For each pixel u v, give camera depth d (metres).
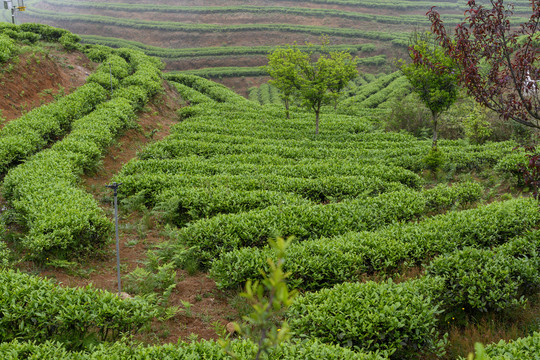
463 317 7.48
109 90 25.89
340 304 6.61
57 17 101.62
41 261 8.97
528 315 7.34
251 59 80.31
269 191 13.36
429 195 13.46
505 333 7.01
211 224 10.23
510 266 7.87
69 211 10.05
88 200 11.23
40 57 23.70
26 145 14.32
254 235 10.22
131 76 28.73
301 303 6.98
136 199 12.98
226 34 91.69
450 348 6.65
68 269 8.93
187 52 82.25
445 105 16.86
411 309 6.57
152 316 6.91
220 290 8.59
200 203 12.42
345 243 9.41
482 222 10.17
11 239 9.90
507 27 7.14
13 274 6.99
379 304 6.57
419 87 16.88
